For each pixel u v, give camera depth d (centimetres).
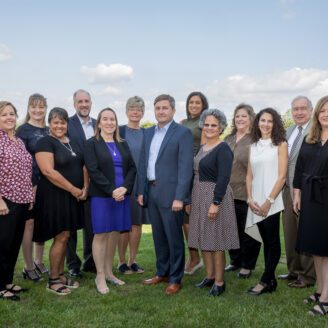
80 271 563
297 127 519
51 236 467
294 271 521
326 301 413
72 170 476
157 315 405
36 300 444
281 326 379
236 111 568
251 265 549
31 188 459
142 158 519
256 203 463
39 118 521
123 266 579
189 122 605
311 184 419
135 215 573
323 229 412
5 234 439
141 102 584
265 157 462
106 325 381
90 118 585
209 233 462
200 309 421
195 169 487
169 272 522
